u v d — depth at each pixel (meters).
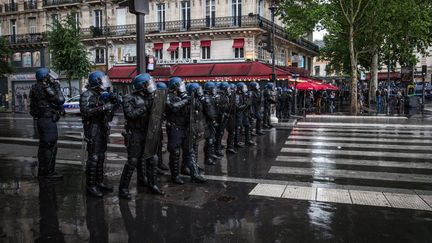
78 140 13.62
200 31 33.72
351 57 27.30
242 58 33.09
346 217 5.46
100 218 5.37
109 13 38.44
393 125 19.00
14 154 10.40
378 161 9.74
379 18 27.42
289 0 27.59
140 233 4.85
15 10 44.75
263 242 4.59
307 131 16.58
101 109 6.27
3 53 37.34
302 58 47.47
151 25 36.28
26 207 5.80
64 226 5.07
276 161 9.72
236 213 5.61
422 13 28.55
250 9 33.00
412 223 5.23
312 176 8.07
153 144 6.31
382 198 6.41
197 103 7.84
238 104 11.38
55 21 34.22
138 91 6.12
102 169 6.68
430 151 11.29
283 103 21.89
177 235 4.80
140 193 6.62
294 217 5.45
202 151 11.23
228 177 7.92
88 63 34.25
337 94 45.50
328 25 24.95
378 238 4.72
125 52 37.69
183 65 34.19
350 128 17.88
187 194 6.58
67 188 6.86
